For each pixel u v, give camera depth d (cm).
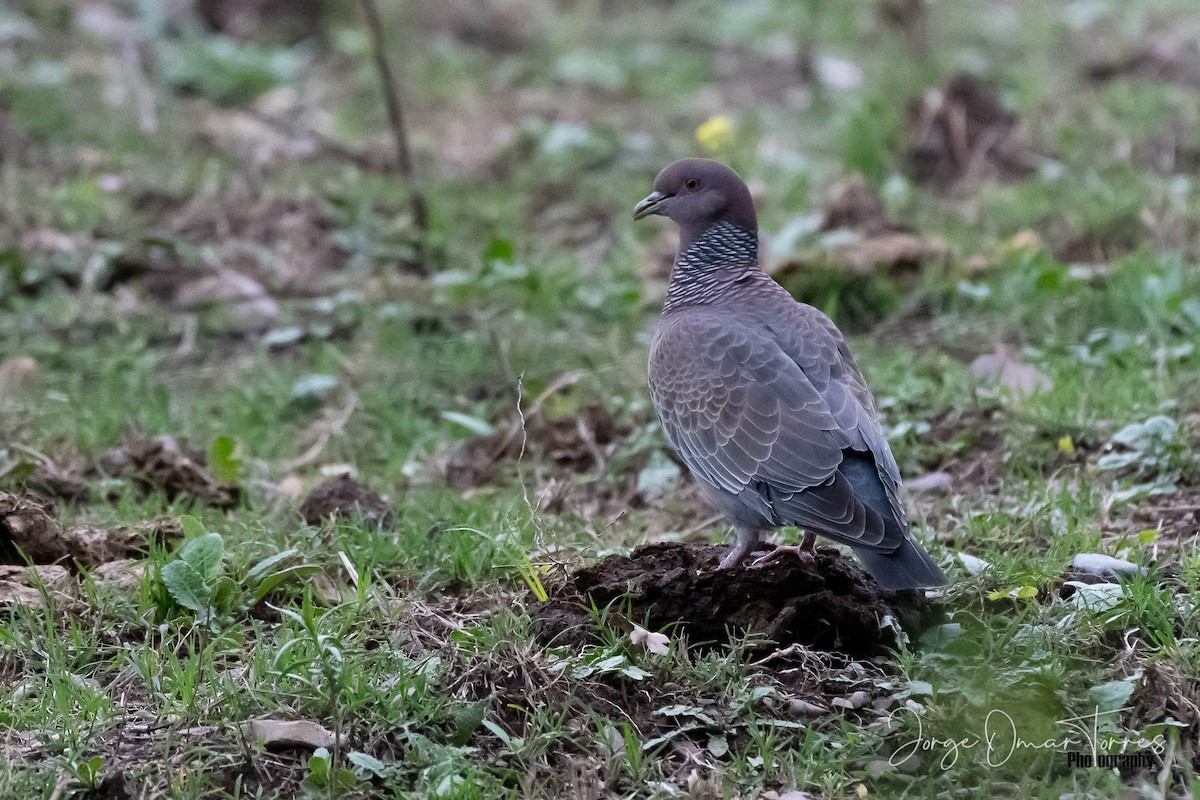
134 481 1127
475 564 955
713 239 1005
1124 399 1185
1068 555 950
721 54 2611
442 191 1906
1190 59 2344
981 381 1267
